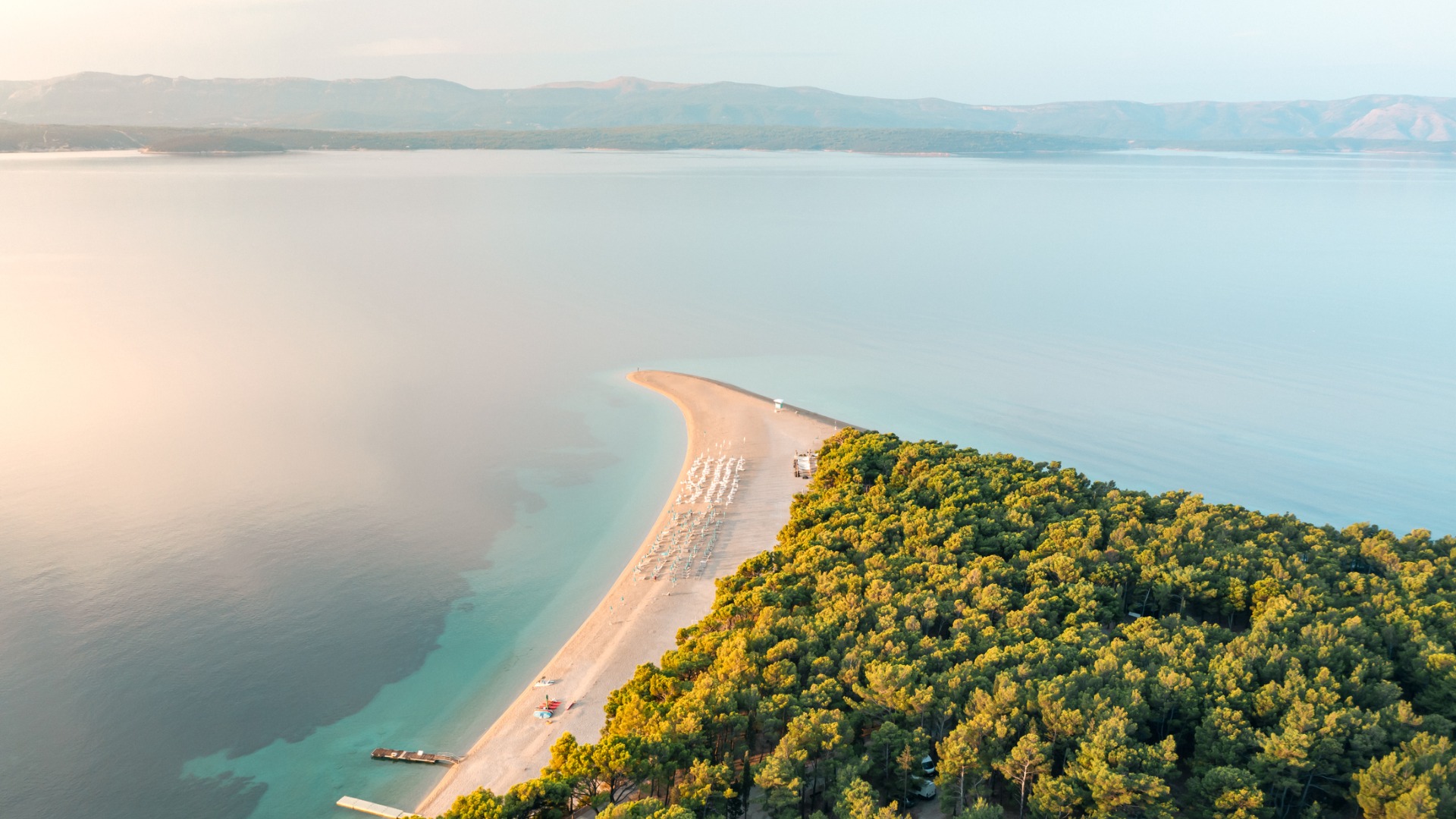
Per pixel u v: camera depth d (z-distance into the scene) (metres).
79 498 150.50
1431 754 71.62
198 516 145.50
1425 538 122.00
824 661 88.25
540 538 142.38
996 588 101.56
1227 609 104.75
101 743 93.31
